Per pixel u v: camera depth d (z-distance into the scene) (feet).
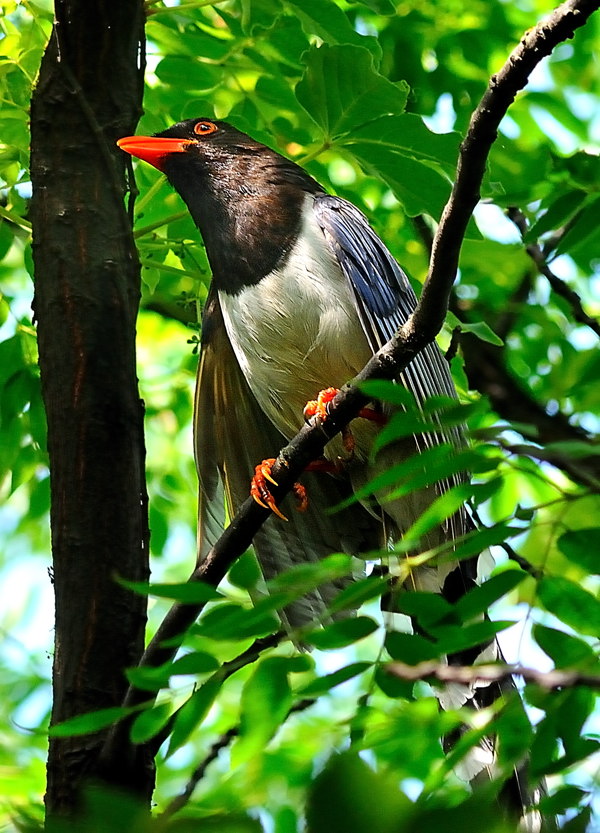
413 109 46.98
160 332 51.85
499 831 14.58
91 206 29.45
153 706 19.74
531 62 20.80
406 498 31.09
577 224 27.07
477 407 19.03
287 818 18.34
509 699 19.04
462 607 18.86
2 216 35.58
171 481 47.57
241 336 33.40
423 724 19.38
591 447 18.49
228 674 19.33
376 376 25.14
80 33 30.63
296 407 33.78
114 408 27.66
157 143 36.32
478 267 47.73
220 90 41.96
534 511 19.58
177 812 17.12
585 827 17.66
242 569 21.31
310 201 34.53
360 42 35.06
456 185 22.18
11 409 38.47
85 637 25.89
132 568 26.84
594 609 18.71
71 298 28.32
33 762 37.76
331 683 18.26
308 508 33.63
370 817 14.10
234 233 34.35
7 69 34.06
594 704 19.35
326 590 27.91
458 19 47.42
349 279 32.60
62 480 27.12
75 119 30.25
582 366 27.58
